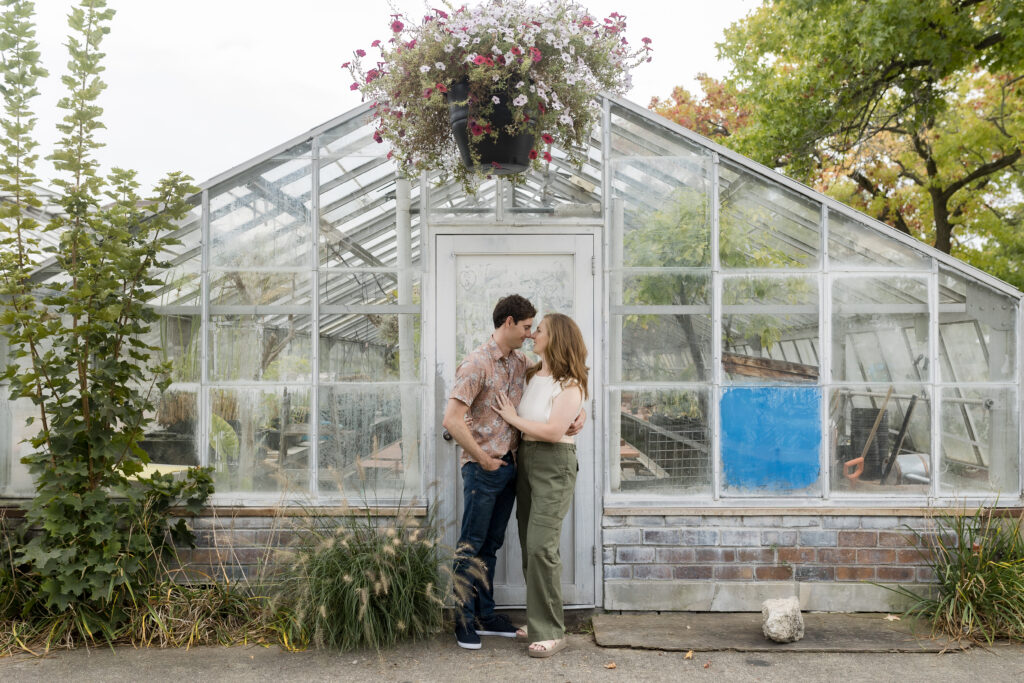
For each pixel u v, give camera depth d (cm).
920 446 449
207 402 445
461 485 449
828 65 1025
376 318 450
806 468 449
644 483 448
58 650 386
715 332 449
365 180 450
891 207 1411
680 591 443
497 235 452
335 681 351
